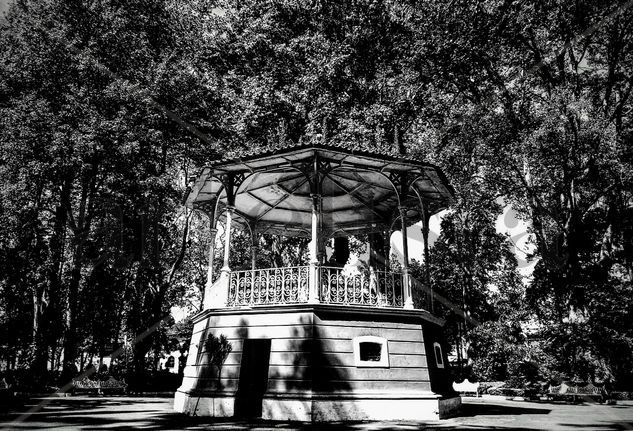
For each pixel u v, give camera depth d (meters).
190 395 12.95
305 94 24.53
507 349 26.67
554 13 26.06
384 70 25.89
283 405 11.21
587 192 26.73
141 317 32.22
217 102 29.66
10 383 24.19
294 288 12.67
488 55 26.52
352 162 13.55
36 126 23.94
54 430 9.45
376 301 13.20
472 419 12.45
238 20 27.73
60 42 25.84
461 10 25.06
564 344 25.02
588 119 23.23
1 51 27.19
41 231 28.03
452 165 24.80
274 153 12.91
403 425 10.55
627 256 31.19
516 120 24.27
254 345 13.16
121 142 25.42
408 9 25.95
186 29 30.81
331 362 11.60
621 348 24.62
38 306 30.23
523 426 10.98
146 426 10.13
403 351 12.57
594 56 29.97
